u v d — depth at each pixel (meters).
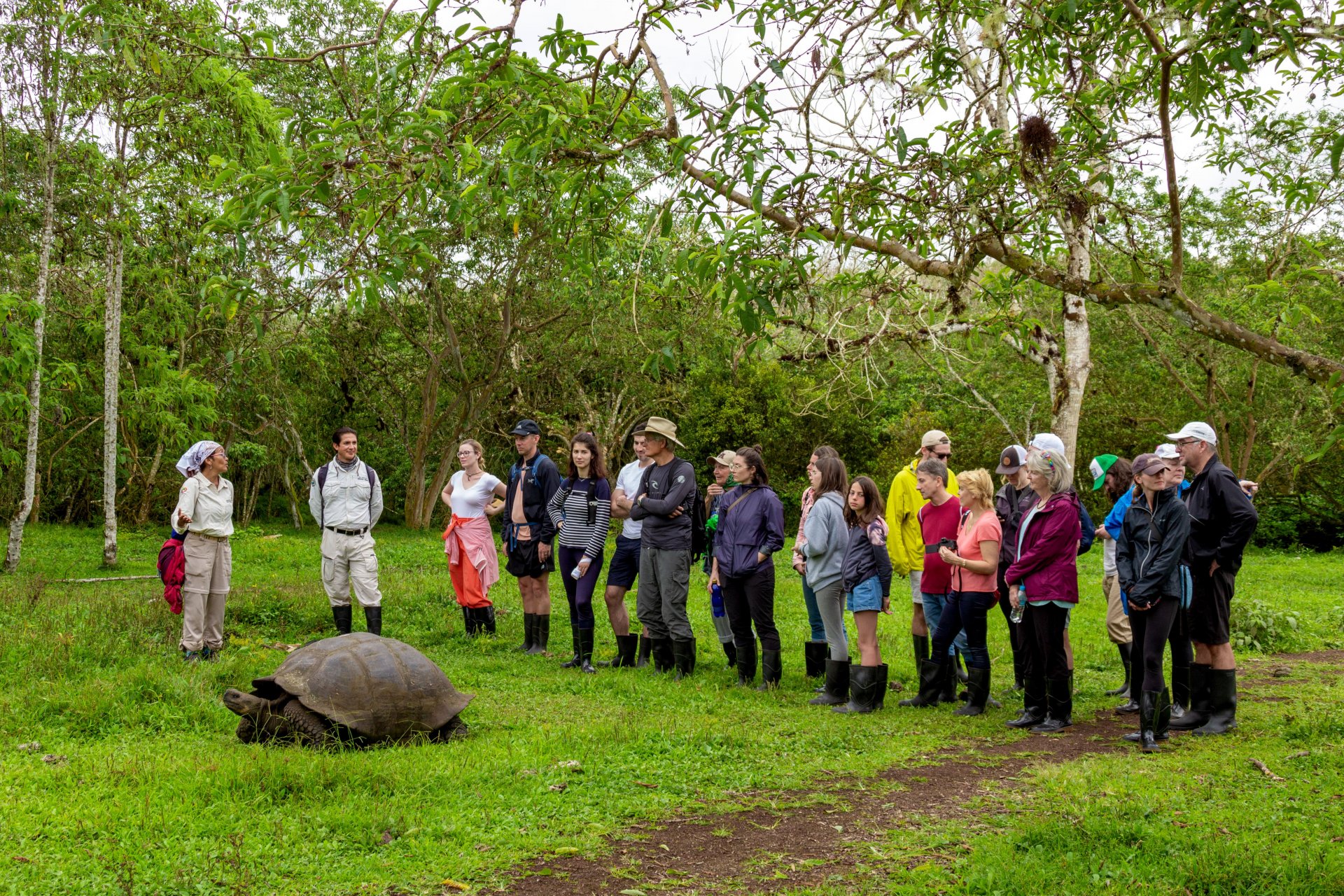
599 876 3.44
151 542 16.44
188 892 3.11
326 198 3.10
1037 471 5.84
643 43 3.61
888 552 6.42
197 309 15.01
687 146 3.21
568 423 24.88
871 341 4.63
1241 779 4.55
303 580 12.33
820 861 3.63
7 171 12.52
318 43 17.75
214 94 10.80
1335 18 3.52
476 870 3.44
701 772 4.74
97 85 11.34
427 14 3.41
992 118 5.19
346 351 23.81
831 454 6.61
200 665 6.66
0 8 11.11
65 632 7.36
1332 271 3.26
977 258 3.73
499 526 23.20
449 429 25.20
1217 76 4.00
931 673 6.49
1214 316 3.16
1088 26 4.02
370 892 3.20
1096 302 3.46
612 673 7.35
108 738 5.07
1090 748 5.36
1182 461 5.72
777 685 6.96
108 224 12.47
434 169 3.28
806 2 3.84
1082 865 3.43
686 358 22.70
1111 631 6.89
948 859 3.65
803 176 3.38
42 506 20.06
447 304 22.92
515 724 5.66
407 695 5.07
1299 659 8.49
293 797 4.01
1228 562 5.63
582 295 20.00
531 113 3.41
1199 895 3.19
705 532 7.69
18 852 3.36
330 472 8.01
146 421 14.93
